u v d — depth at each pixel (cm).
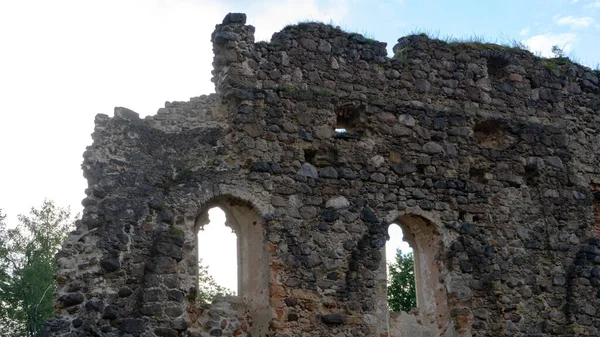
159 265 1467
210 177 1580
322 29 1795
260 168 1614
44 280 2842
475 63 1914
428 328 1698
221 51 1702
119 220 1475
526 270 1772
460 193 1773
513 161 1859
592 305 1792
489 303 1705
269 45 1731
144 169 1547
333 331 1559
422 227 1748
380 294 1623
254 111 1653
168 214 1514
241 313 1547
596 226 1906
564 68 2033
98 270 1423
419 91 1830
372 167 1716
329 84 1752
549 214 1847
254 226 1608
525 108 1930
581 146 1964
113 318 1405
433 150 1781
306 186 1642
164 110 1622
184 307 1468
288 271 1564
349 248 1631
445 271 1700
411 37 1889
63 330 1366
